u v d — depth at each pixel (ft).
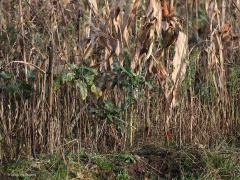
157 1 35.88
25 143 32.60
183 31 39.14
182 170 32.45
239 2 40.50
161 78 36.11
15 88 32.32
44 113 32.83
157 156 33.58
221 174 32.19
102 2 39.93
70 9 36.73
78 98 34.37
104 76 34.27
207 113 36.78
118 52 34.99
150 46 35.47
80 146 32.91
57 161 31.32
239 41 39.91
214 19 41.16
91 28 34.86
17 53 34.53
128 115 34.83
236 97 38.32
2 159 31.99
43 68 33.27
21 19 33.76
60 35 35.17
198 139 35.88
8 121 33.04
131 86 34.30
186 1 37.78
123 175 31.63
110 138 34.83
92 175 31.58
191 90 36.35
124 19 35.17
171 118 35.91
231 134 37.50
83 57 34.91
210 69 37.83
